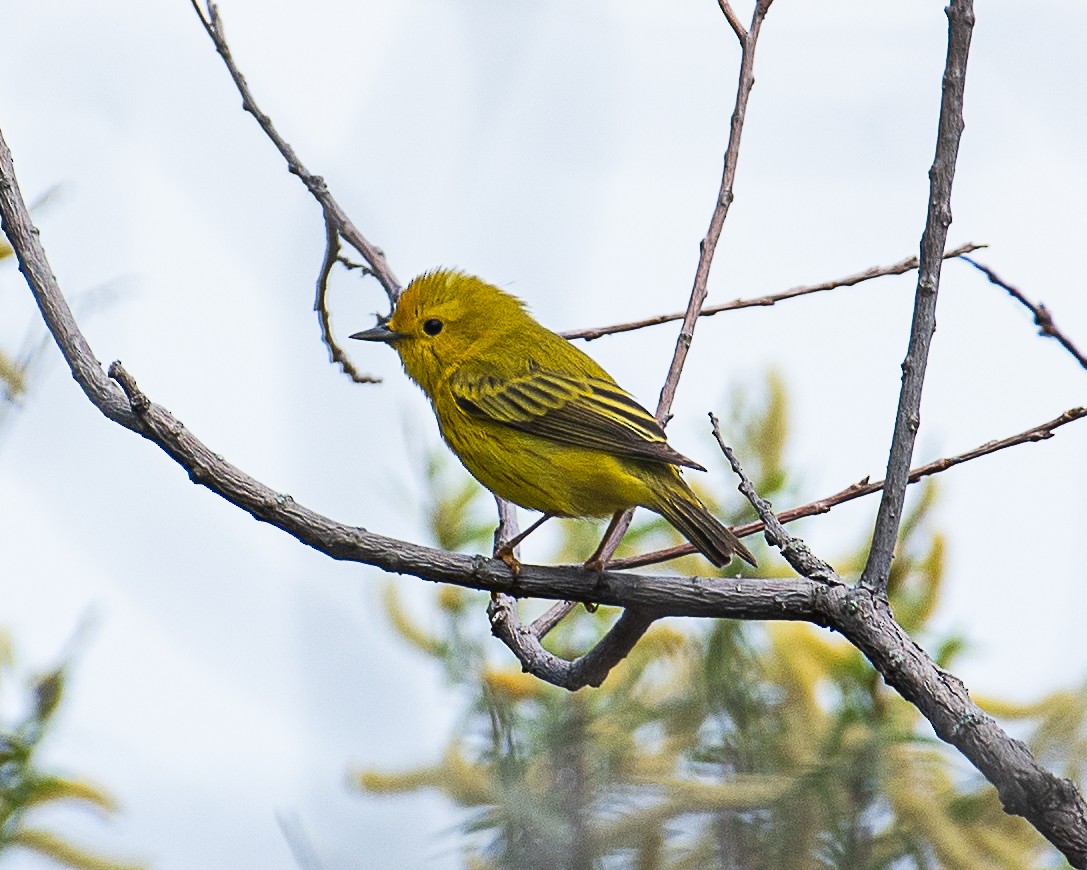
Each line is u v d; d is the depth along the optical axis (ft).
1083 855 27.25
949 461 35.94
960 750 28.96
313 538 31.30
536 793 34.17
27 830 39.34
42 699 39.93
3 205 31.30
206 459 30.53
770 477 44.04
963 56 30.91
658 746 36.09
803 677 37.88
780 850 33.53
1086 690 37.32
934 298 31.35
